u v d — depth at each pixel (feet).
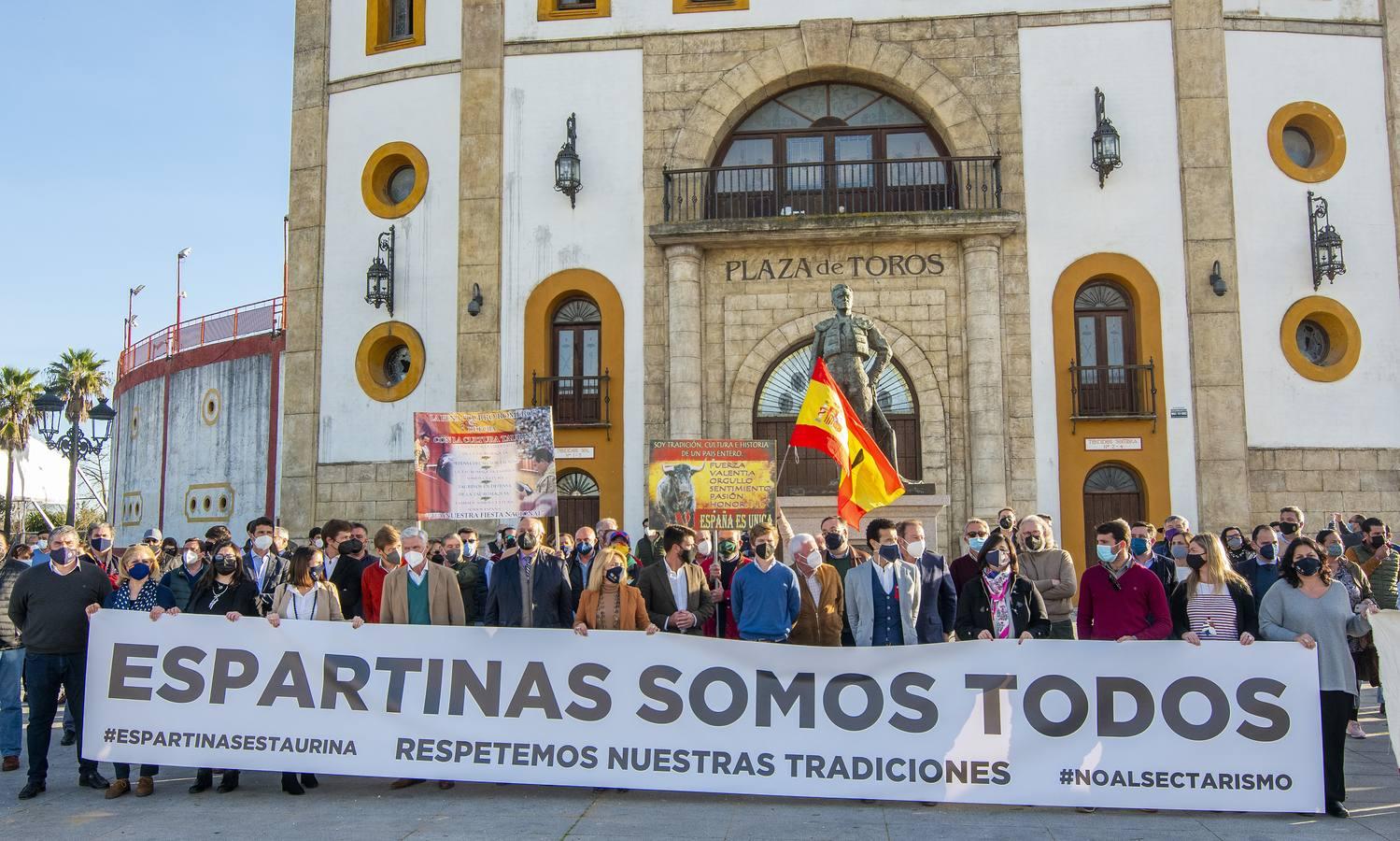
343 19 70.33
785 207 65.72
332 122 69.72
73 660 30.09
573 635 28.71
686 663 28.32
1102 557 29.48
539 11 66.90
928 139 66.08
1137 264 62.28
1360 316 62.03
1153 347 61.72
